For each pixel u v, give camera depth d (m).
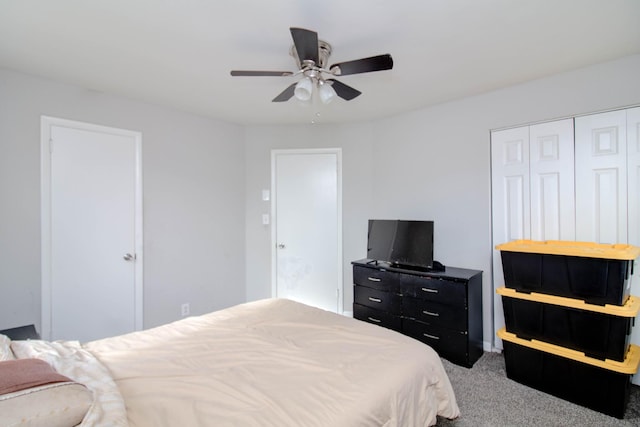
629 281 2.04
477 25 1.78
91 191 2.66
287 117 3.51
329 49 1.99
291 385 1.19
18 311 2.31
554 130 2.47
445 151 3.08
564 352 2.02
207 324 1.83
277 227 3.83
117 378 1.23
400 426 1.21
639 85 2.12
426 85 2.64
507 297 2.27
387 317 2.98
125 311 2.84
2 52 2.05
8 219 2.28
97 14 1.66
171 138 3.18
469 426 1.79
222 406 1.06
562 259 2.02
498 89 2.74
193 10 1.63
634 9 1.63
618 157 2.20
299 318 1.93
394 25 1.77
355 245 3.69
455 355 2.55
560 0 1.56
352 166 3.71
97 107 2.69
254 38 1.90
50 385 0.87
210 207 3.51
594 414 1.90
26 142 2.35
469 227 2.93
